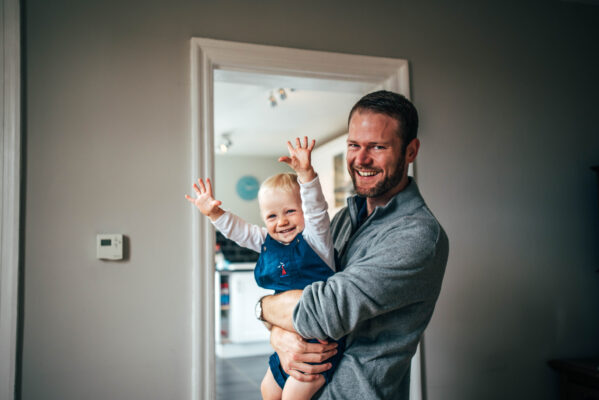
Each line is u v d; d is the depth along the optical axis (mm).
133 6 2000
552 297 2439
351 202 1286
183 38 2047
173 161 1988
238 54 2068
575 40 2648
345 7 2275
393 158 1098
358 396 1049
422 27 2385
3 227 1749
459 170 2346
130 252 1910
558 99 2580
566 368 2266
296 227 1227
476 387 2264
